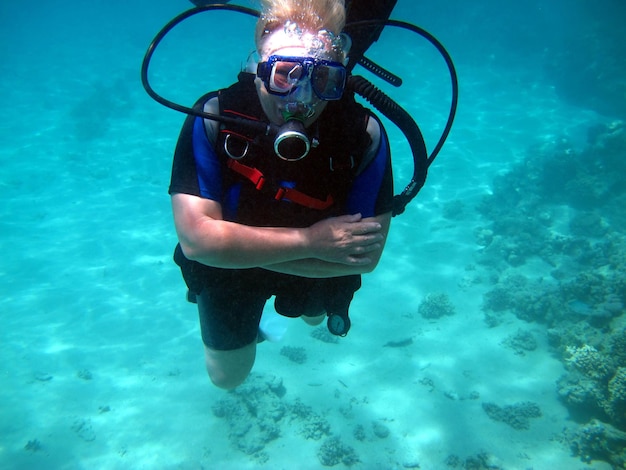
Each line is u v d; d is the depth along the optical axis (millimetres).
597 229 11812
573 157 14367
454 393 7703
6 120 20250
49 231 12391
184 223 1716
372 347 8781
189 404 7605
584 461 6398
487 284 10391
